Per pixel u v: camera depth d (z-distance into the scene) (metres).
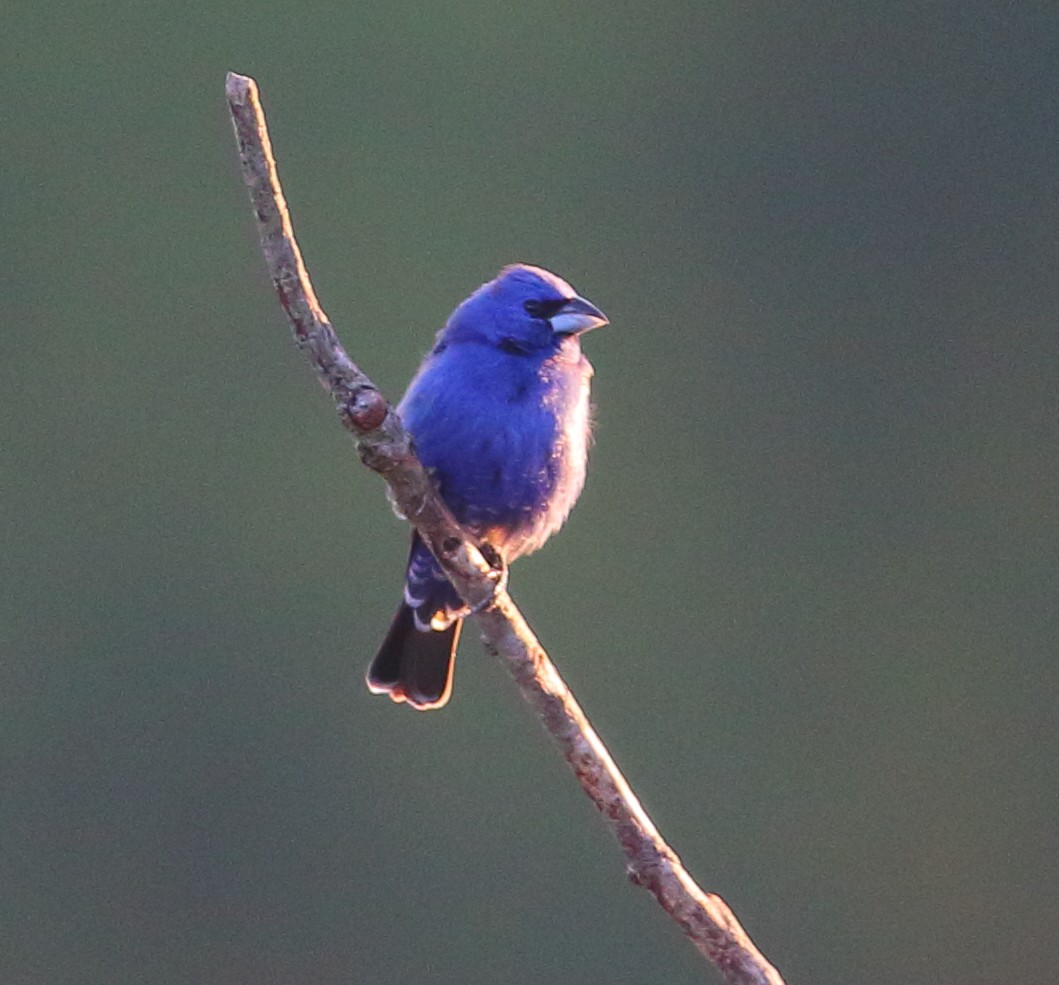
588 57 18.03
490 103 17.89
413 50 17.89
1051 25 17.36
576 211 17.75
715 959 4.89
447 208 17.67
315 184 17.62
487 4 17.88
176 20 17.59
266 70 17.67
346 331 17.44
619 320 17.53
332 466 16.45
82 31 17.47
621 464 17.08
